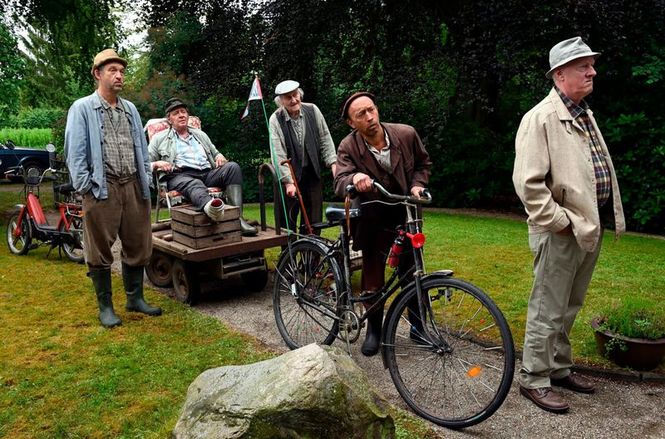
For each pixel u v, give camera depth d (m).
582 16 8.39
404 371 3.68
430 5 10.12
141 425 3.01
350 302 3.66
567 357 3.38
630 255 6.54
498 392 2.86
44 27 12.63
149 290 5.41
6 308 4.90
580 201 2.96
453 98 9.70
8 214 10.50
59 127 14.80
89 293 5.30
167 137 5.50
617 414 3.14
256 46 10.77
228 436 2.24
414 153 3.73
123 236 4.61
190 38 12.80
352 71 10.86
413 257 3.48
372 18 10.32
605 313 3.84
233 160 12.57
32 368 3.70
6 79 12.59
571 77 2.97
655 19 8.52
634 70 8.27
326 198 12.41
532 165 2.99
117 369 3.66
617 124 8.84
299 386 2.24
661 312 3.79
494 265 6.06
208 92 11.48
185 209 5.02
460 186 11.30
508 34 8.84
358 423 2.28
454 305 4.58
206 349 3.97
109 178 4.41
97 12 12.80
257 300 5.17
